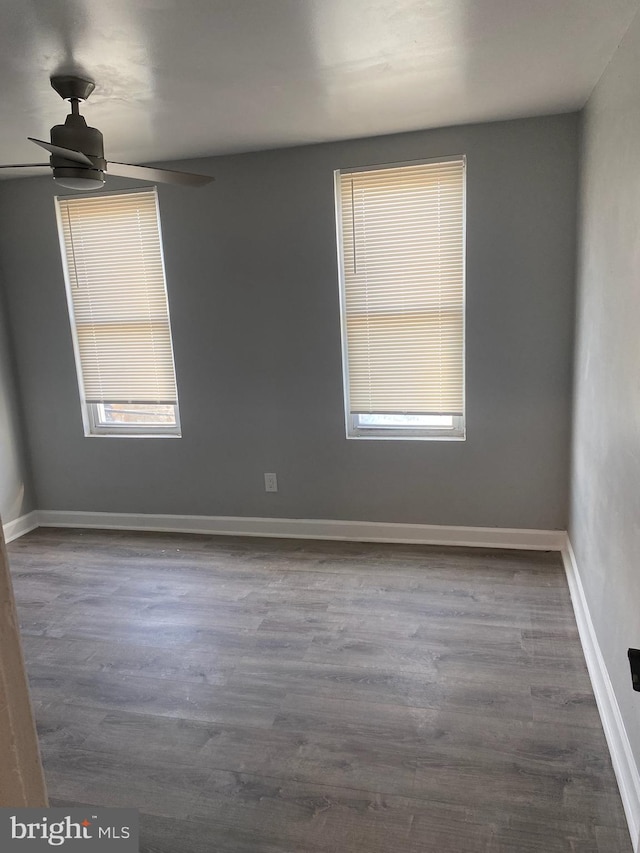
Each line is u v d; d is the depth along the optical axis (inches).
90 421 173.8
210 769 84.5
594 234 107.3
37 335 168.6
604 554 95.0
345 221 144.0
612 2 74.8
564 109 123.0
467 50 88.7
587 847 70.3
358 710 94.3
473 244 136.3
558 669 101.9
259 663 107.5
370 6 73.5
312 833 73.9
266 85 99.2
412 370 147.3
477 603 123.3
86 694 101.4
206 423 162.2
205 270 153.6
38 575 146.3
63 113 109.5
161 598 132.5
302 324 150.5
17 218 162.7
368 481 154.3
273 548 155.9
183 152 141.9
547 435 140.9
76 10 71.2
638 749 71.6
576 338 128.3
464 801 77.2
